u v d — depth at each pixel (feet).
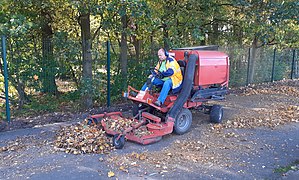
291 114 29.81
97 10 25.23
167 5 34.55
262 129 24.59
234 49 46.93
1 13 26.50
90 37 30.91
